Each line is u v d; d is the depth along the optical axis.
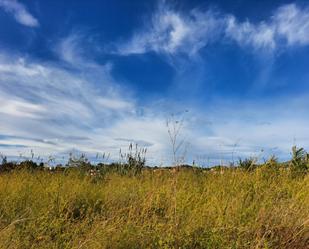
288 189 8.07
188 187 8.80
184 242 5.82
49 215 6.98
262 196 7.77
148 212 7.05
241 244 5.71
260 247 5.57
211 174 10.09
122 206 7.63
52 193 8.24
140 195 8.14
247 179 8.76
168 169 10.48
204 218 6.50
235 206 6.92
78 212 7.66
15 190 8.62
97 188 9.29
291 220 6.28
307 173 9.35
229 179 8.96
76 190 8.55
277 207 6.76
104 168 11.73
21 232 6.26
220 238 5.71
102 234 5.91
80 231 6.38
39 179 10.09
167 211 6.94
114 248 5.79
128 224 6.25
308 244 5.96
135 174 11.13
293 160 10.07
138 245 5.86
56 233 6.36
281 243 5.75
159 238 5.83
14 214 7.16
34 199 8.15
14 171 10.88
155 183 9.08
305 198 7.32
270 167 9.66
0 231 6.12
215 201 7.26
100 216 7.03
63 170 11.50
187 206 7.17
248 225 6.15
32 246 5.75
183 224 6.33
